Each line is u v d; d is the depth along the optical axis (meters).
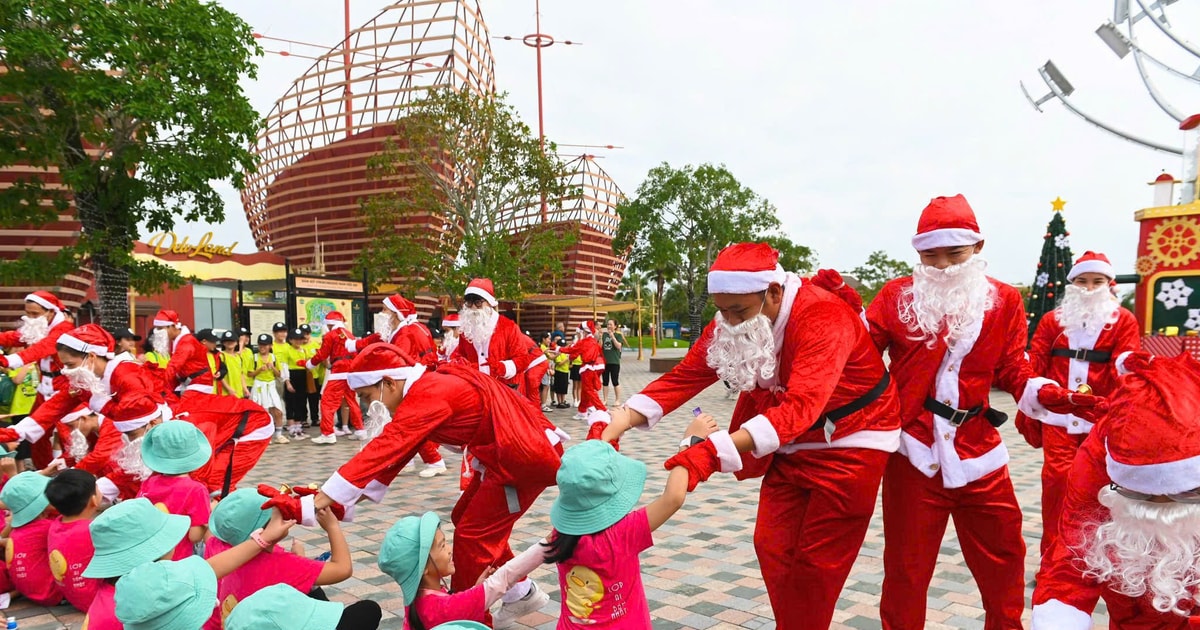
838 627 3.68
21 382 7.70
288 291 15.78
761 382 2.87
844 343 2.64
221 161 13.00
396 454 3.11
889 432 2.79
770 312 2.74
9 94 12.09
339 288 17.75
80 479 4.21
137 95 11.74
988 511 2.91
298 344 11.95
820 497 2.77
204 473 5.16
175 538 3.16
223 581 3.20
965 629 3.61
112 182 13.16
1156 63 14.06
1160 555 1.73
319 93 49.06
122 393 5.49
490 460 3.39
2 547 4.46
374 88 46.34
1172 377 1.72
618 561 2.57
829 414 2.75
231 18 13.26
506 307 41.34
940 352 2.84
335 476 3.04
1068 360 4.82
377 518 6.19
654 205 34.09
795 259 37.19
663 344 60.78
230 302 27.52
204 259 27.08
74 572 4.15
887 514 3.02
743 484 7.23
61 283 22.78
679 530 5.57
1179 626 1.88
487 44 51.84
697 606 4.03
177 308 25.97
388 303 9.81
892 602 3.02
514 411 3.43
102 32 11.42
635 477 2.72
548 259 23.36
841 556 2.82
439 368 3.54
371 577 4.66
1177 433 1.64
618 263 63.44
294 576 3.13
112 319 13.58
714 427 2.71
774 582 2.92
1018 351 2.98
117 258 12.82
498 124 22.80
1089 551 1.90
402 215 23.30
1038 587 2.05
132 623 2.32
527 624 3.86
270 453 9.92
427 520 2.89
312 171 45.09
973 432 2.88
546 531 5.69
